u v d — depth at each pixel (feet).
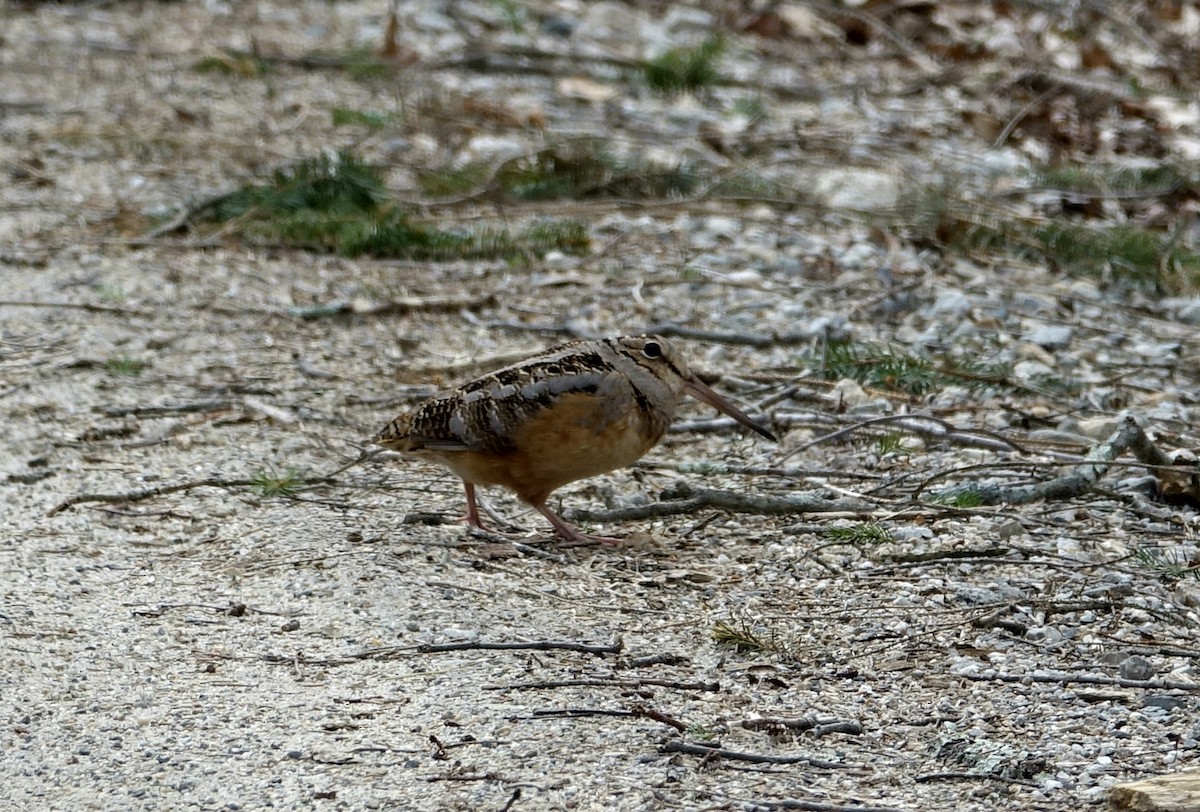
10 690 27.09
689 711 26.43
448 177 59.36
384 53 74.95
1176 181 61.05
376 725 26.02
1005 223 55.31
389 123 66.64
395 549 32.94
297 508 35.19
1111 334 47.78
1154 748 25.09
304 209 55.31
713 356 45.27
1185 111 71.15
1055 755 24.95
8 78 71.82
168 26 81.00
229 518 34.58
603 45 78.59
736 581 31.83
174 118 67.00
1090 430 39.55
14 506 34.91
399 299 48.47
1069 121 69.82
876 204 58.70
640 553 33.24
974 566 32.19
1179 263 53.67
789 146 65.21
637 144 64.90
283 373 43.34
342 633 29.25
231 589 31.09
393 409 41.09
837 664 28.22
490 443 32.58
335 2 85.30
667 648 28.78
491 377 32.89
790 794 23.93
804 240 55.01
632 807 23.53
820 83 74.95
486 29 80.23
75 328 46.01
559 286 50.78
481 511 35.29
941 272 52.80
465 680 27.48
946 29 81.20
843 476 37.06
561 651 28.58
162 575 31.76
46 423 39.52
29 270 50.57
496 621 29.76
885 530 33.94
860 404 41.75
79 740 25.59
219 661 28.22
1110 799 23.21
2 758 25.09
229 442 38.83
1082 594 30.66
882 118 69.67
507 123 66.95
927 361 43.91
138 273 50.52
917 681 27.55
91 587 31.12
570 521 34.86
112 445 38.40
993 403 42.06
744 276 51.24
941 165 63.67
